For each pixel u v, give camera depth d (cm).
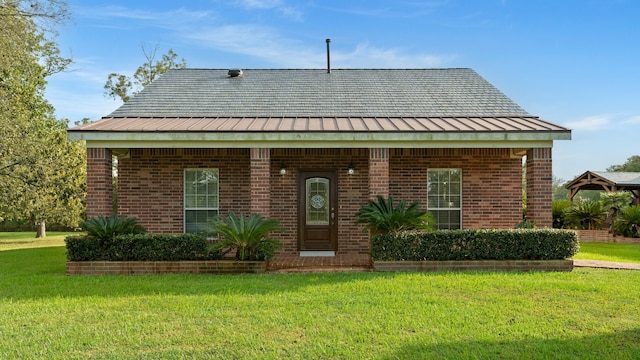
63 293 826
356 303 733
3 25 1670
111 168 1190
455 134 1127
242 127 1166
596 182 2730
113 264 1034
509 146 1153
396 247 1041
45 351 538
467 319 648
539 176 1156
